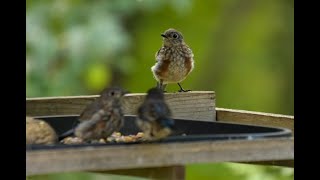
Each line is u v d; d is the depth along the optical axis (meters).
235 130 11.38
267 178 14.81
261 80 22.38
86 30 17.23
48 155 9.15
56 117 12.01
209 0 22.28
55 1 17.41
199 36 22.23
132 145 9.53
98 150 9.30
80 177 16.58
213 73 22.27
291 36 22.47
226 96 22.27
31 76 16.97
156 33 21.30
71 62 17.19
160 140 9.96
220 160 9.77
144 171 10.12
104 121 10.62
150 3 18.19
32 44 17.11
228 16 22.39
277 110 22.33
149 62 21.11
